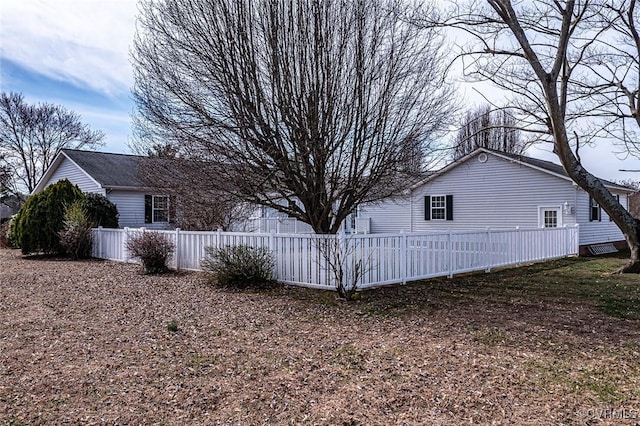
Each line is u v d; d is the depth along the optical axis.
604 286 9.47
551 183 18.05
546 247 14.91
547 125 11.65
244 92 8.97
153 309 7.16
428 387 4.01
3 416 3.41
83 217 15.27
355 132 9.36
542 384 4.08
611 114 11.80
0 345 5.22
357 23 9.17
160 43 9.53
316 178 9.38
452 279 10.41
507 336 5.64
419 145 10.09
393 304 7.54
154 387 4.00
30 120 32.53
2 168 30.84
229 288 8.91
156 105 9.55
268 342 5.40
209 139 8.95
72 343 5.32
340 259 8.20
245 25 8.85
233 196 9.35
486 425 3.29
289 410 3.54
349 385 4.05
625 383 4.11
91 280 10.06
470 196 20.53
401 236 9.46
